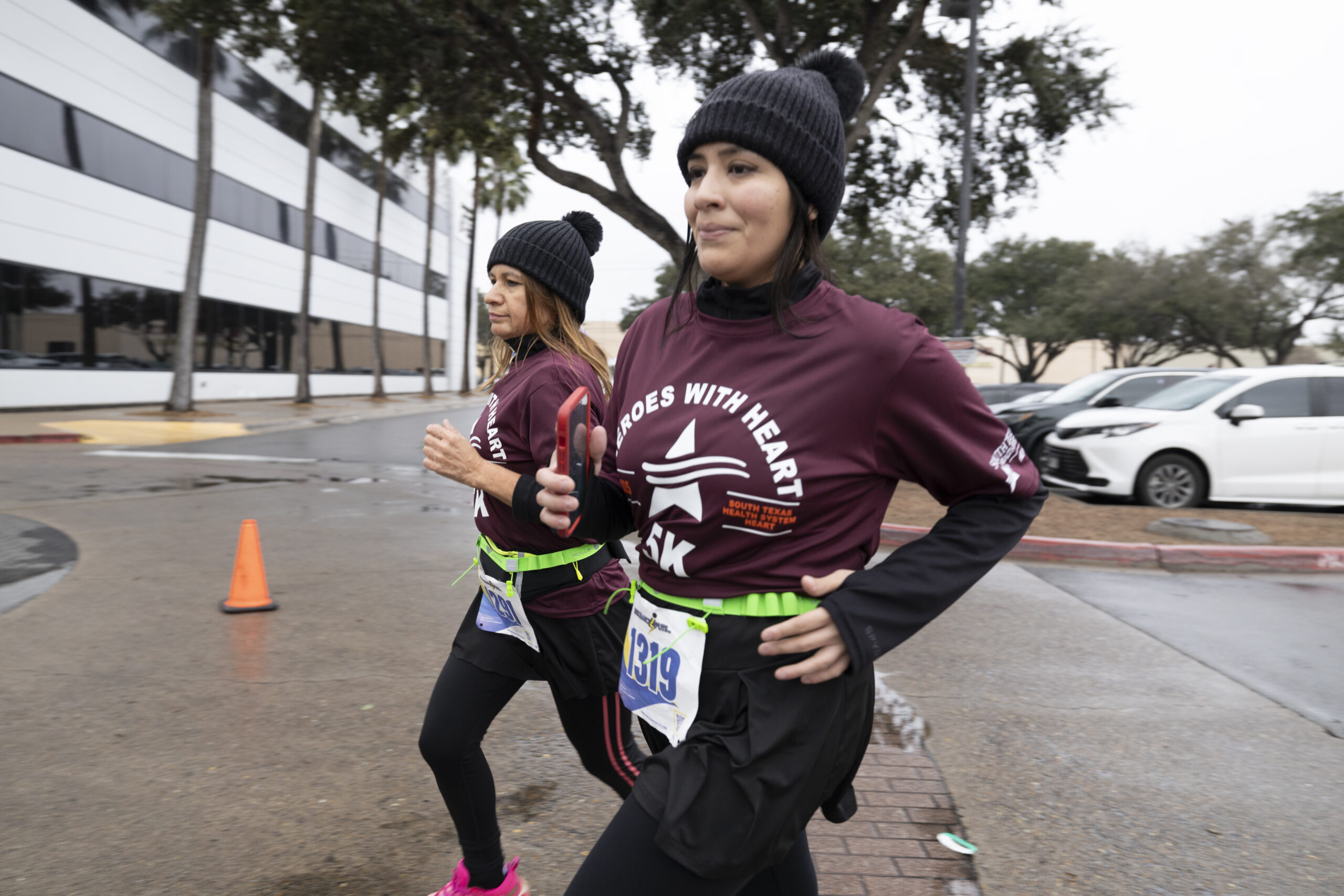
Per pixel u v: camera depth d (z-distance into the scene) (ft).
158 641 15.80
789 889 5.16
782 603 4.54
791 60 40.55
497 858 7.69
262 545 24.63
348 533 26.73
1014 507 4.59
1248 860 9.29
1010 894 8.52
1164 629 18.10
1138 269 126.52
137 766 10.85
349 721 12.34
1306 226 107.86
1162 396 34.60
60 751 11.27
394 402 124.98
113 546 24.02
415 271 163.94
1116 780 11.14
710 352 4.66
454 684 7.40
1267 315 115.65
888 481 4.70
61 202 74.33
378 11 40.19
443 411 104.37
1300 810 10.46
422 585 20.34
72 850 8.93
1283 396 32.01
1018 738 12.41
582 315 7.91
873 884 8.62
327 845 9.09
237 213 102.73
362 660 14.97
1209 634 17.83
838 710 4.60
